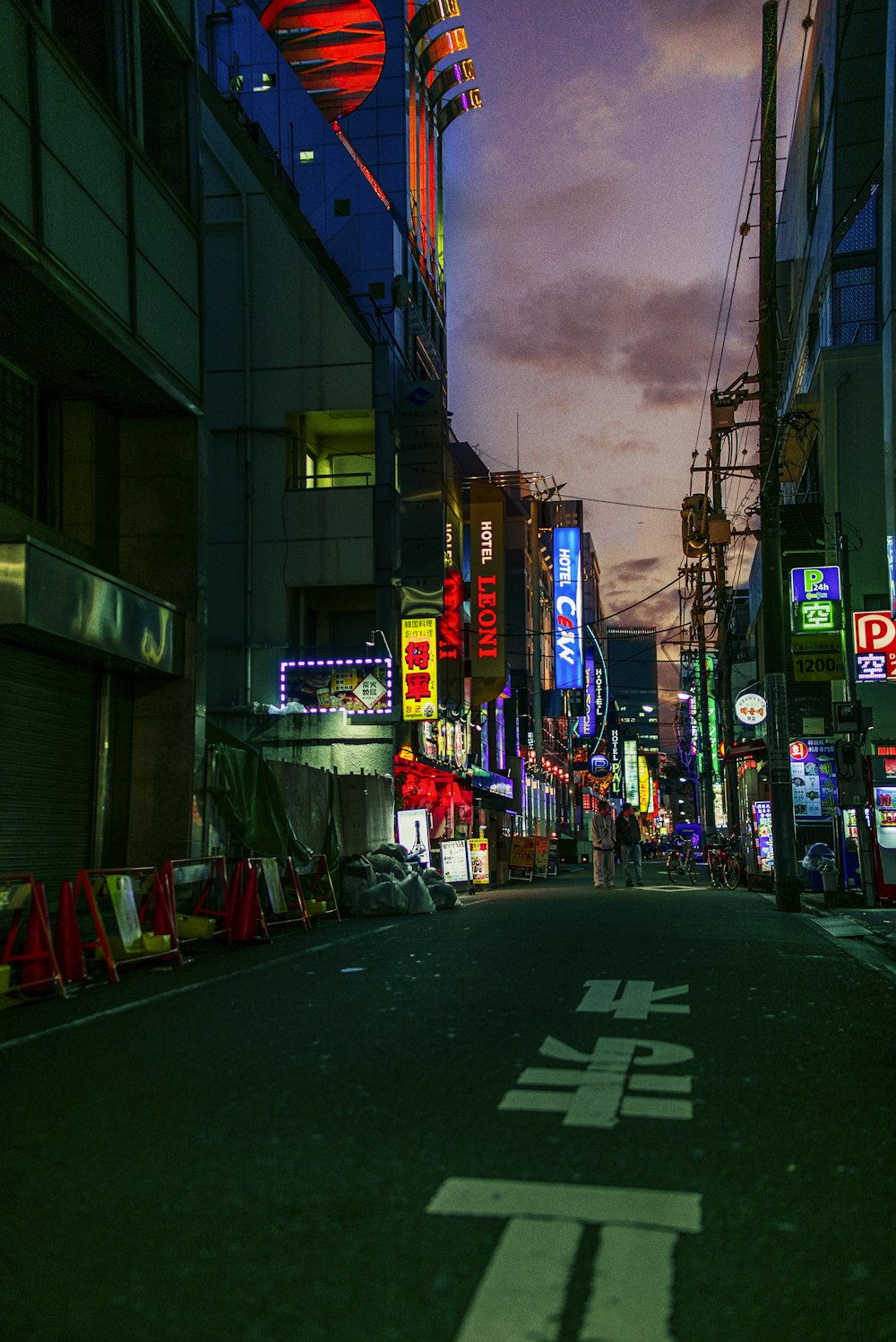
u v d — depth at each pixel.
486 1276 3.46
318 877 18.30
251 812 17.06
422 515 30.23
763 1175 4.46
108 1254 3.64
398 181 44.28
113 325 13.92
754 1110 5.43
